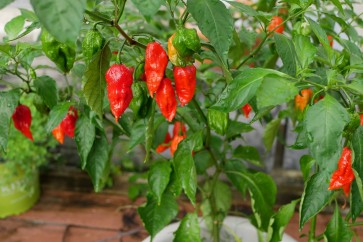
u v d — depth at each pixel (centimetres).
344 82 47
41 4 28
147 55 48
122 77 49
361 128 47
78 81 90
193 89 51
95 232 124
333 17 62
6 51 61
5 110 59
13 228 125
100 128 67
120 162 145
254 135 138
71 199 140
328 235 66
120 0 48
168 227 86
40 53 67
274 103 42
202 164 84
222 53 43
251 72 47
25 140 120
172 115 52
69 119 71
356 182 52
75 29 28
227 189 95
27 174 128
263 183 78
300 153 137
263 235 84
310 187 55
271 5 73
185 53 47
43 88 65
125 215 133
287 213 71
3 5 29
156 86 49
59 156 145
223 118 58
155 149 89
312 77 61
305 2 57
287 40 60
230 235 90
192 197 66
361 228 125
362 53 62
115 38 53
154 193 70
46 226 126
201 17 43
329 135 41
